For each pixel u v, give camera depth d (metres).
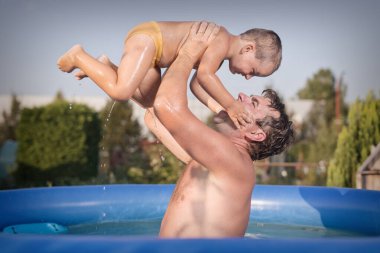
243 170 2.58
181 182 2.82
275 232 3.80
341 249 1.82
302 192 4.29
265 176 9.60
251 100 2.91
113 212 4.15
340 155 7.12
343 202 4.05
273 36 3.38
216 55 3.05
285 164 9.32
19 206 3.74
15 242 1.88
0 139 12.56
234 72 3.43
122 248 1.82
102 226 3.96
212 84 2.98
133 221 4.16
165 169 8.97
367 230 3.72
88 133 9.73
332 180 7.22
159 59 3.08
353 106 7.19
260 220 4.18
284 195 4.30
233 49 3.27
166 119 2.42
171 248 1.81
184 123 2.40
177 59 2.84
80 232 3.74
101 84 2.96
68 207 3.98
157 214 4.26
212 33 3.08
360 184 5.89
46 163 9.63
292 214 4.13
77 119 9.68
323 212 4.05
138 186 4.46
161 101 2.41
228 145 2.53
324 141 11.16
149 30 3.07
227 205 2.64
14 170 9.80
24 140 9.72
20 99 13.81
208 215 2.63
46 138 9.65
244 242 1.85
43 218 3.79
